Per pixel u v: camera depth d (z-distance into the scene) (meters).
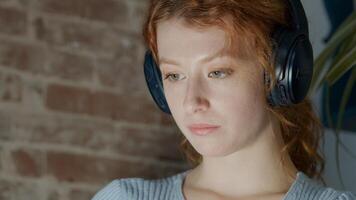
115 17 2.40
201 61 1.31
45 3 2.30
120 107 2.39
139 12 2.44
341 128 2.31
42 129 2.28
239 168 1.46
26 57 2.27
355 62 1.68
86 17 2.36
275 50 1.34
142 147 2.41
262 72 1.36
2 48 2.24
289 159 1.52
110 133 2.37
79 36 2.34
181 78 1.35
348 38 1.74
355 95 2.30
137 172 2.39
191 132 1.36
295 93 1.36
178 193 1.50
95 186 2.34
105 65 2.38
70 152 2.31
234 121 1.35
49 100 2.29
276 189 1.47
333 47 1.75
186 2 1.32
